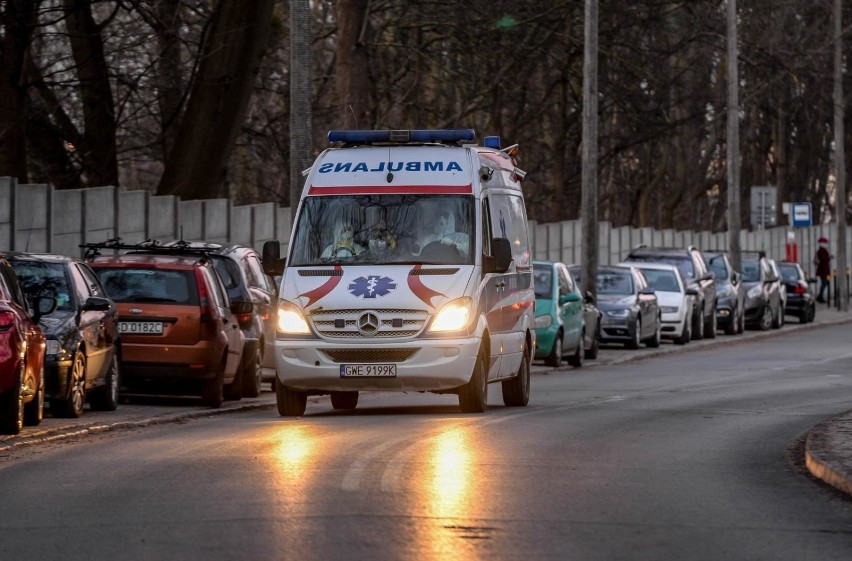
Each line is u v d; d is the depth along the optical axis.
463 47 58.16
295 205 33.69
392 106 60.41
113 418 23.52
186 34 51.59
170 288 26.95
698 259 59.75
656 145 93.25
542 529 12.72
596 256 47.03
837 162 80.75
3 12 40.84
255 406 27.45
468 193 25.20
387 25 55.44
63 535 12.36
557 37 60.75
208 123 45.28
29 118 47.00
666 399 28.86
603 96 67.56
